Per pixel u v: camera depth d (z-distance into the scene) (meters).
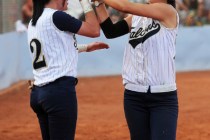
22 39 38.84
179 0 47.56
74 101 11.30
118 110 27.28
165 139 12.02
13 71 36.62
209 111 26.50
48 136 11.80
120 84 36.84
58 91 11.11
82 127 23.17
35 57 11.38
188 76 40.34
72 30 11.23
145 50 12.11
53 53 11.16
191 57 42.91
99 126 23.38
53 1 11.42
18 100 30.98
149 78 12.13
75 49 11.46
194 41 42.78
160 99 12.17
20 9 40.56
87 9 11.55
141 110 12.40
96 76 41.03
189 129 22.56
